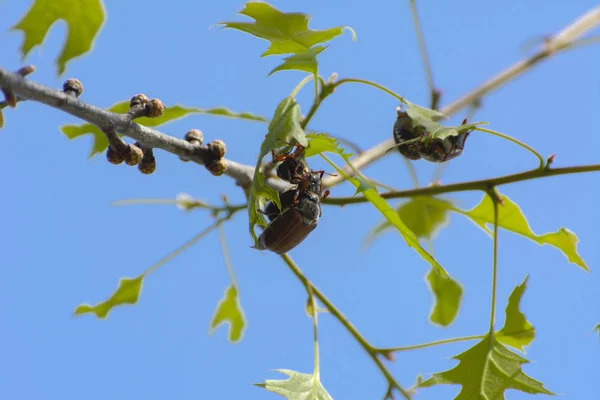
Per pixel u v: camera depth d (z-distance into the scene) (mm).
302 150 4512
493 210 5316
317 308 5344
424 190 5121
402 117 5172
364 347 5262
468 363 4891
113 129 4020
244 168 5098
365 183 4289
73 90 3803
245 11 4562
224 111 5535
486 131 4559
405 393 5098
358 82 4797
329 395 4762
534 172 4801
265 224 4086
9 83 3492
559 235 5262
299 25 4551
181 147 4438
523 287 5020
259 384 4609
